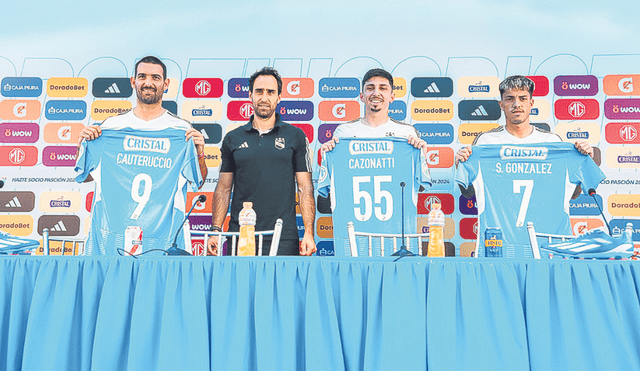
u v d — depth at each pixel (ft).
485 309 4.05
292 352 3.98
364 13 9.80
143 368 4.04
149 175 8.45
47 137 9.49
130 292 4.21
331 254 9.29
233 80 9.66
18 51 9.73
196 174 8.57
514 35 9.59
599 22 9.49
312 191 8.86
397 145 8.63
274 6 9.86
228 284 4.13
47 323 4.18
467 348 3.95
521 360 3.92
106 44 9.78
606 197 9.08
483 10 9.70
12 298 4.23
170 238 8.34
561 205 8.43
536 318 4.00
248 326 4.05
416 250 8.39
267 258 4.16
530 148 8.62
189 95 9.61
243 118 9.53
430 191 9.36
